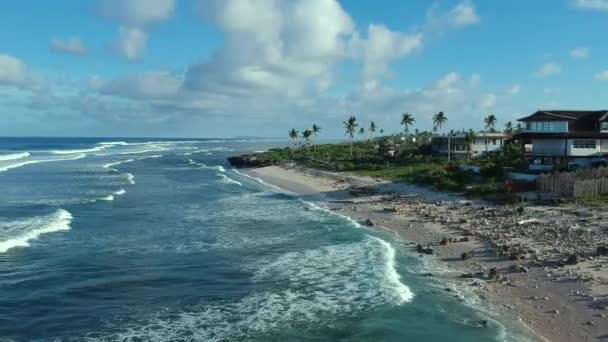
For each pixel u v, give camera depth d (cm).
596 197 4759
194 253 3775
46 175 9500
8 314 2614
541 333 2217
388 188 6756
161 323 2500
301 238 4222
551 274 2897
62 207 5753
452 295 2730
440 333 2298
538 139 7100
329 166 10262
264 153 14762
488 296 2681
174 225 4838
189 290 2966
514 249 3384
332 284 3023
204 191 7562
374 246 3862
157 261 3556
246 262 3528
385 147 12938
